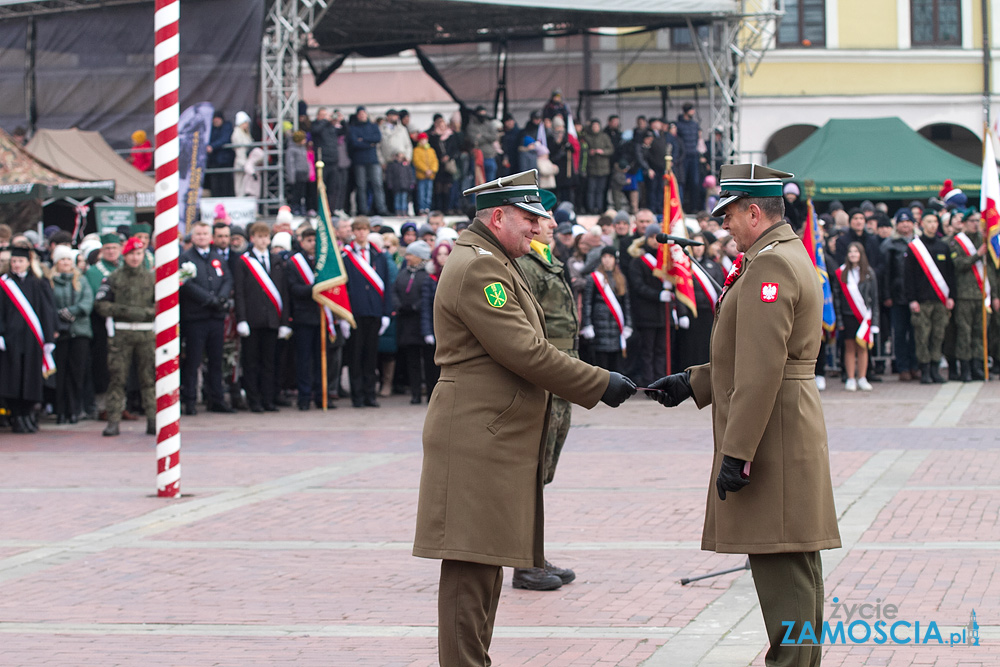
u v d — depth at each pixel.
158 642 8.20
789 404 6.55
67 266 20.28
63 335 20.23
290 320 21.72
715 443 6.89
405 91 43.28
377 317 22.33
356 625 8.58
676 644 7.96
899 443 16.41
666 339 22.67
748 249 6.77
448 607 6.65
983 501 12.32
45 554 10.93
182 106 29.75
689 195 35.56
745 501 6.57
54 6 32.16
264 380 21.73
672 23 35.75
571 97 41.62
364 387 22.50
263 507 12.98
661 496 13.12
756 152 43.28
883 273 24.34
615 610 8.87
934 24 43.28
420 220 31.80
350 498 13.42
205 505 13.15
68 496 13.79
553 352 6.64
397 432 18.91
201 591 9.57
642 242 22.56
